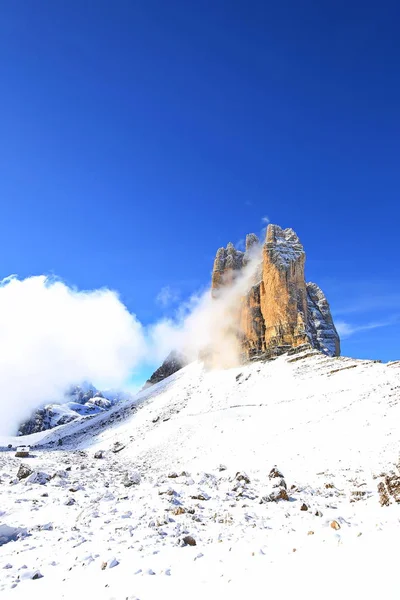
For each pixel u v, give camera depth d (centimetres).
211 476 2362
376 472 2016
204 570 791
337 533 988
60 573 845
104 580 779
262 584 685
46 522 1352
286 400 4978
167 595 682
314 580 670
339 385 4731
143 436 5569
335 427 3269
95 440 6838
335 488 1897
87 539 1088
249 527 1154
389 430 2708
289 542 948
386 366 4816
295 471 2509
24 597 731
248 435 3956
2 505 1574
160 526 1180
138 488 2003
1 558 982
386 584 607
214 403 6022
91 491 1959
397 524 1018
